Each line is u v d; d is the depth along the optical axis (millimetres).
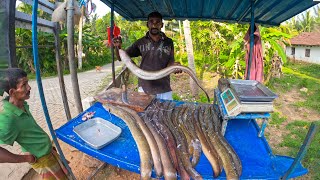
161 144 2385
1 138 2172
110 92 3426
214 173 2133
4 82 2240
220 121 2881
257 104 2447
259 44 4504
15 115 2277
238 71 9211
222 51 10250
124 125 2910
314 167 4270
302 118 6848
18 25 2713
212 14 5098
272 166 2264
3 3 2248
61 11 3346
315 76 13945
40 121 6082
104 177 3764
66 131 2758
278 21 5000
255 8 4328
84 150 2496
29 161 2447
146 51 4012
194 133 2617
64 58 16875
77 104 3834
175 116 2947
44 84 11648
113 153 2398
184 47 11062
